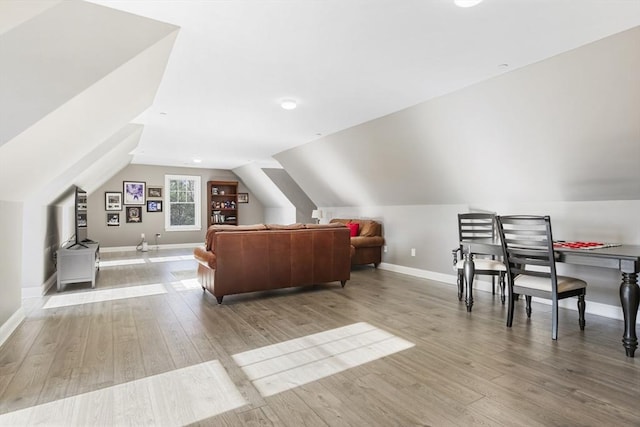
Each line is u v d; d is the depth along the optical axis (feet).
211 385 6.86
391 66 9.59
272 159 25.77
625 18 7.18
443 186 16.02
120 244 29.25
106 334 9.65
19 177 8.93
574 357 8.11
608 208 11.52
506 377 7.16
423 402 6.26
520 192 13.61
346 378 7.16
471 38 8.07
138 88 9.77
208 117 14.57
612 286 11.27
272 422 5.67
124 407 6.07
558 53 8.69
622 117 9.06
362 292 14.65
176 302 13.05
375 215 21.49
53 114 6.93
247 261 13.09
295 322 10.71
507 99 10.54
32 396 6.40
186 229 31.96
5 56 6.50
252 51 8.76
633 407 6.07
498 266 12.25
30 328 10.13
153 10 7.03
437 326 10.32
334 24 7.52
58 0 6.06
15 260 10.41
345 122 15.26
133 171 29.78
